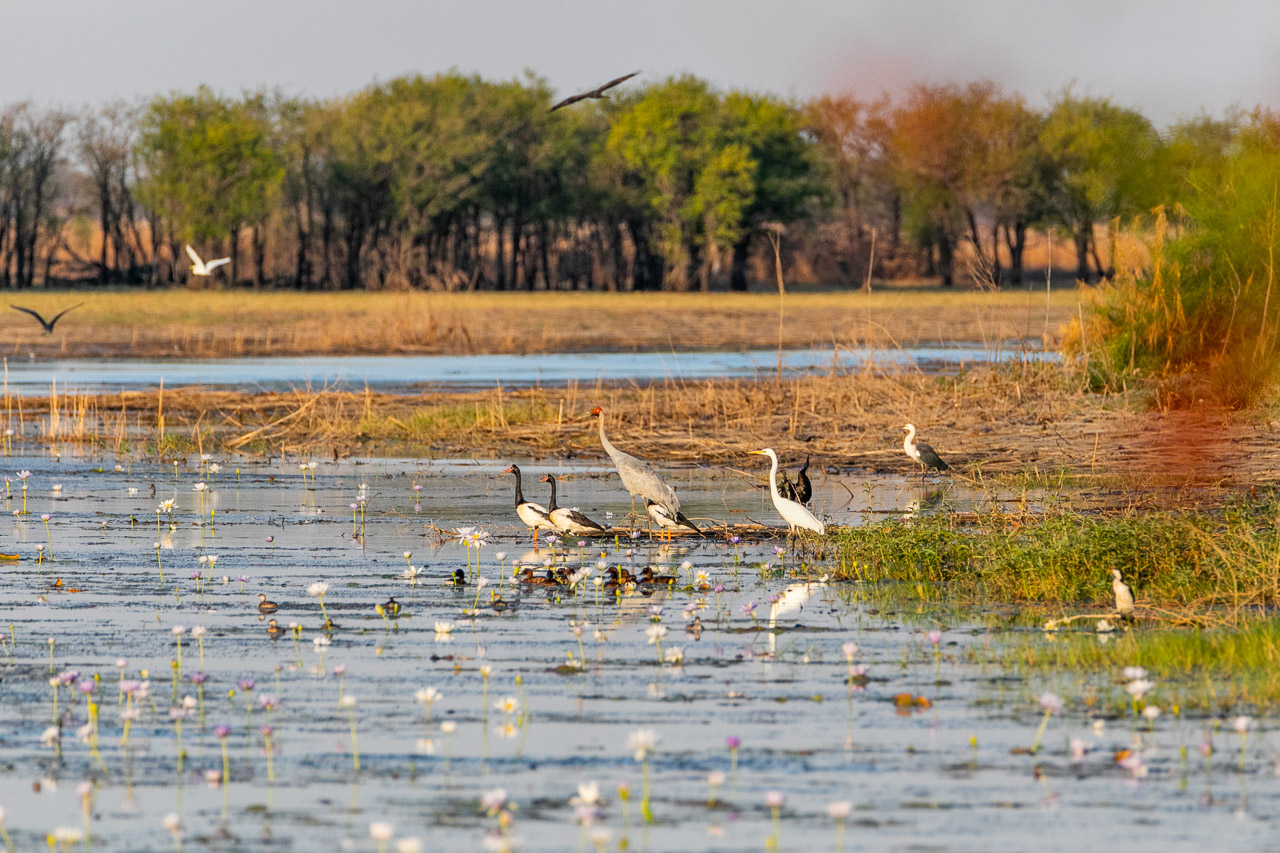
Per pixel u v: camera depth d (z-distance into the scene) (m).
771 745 7.93
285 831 6.76
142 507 17.25
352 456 22.44
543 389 31.80
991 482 18.33
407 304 52.09
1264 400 23.02
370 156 100.62
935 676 9.30
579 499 17.78
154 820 6.91
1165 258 26.03
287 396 30.44
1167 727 8.18
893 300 79.94
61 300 74.25
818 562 13.62
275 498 17.98
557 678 9.35
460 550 14.33
